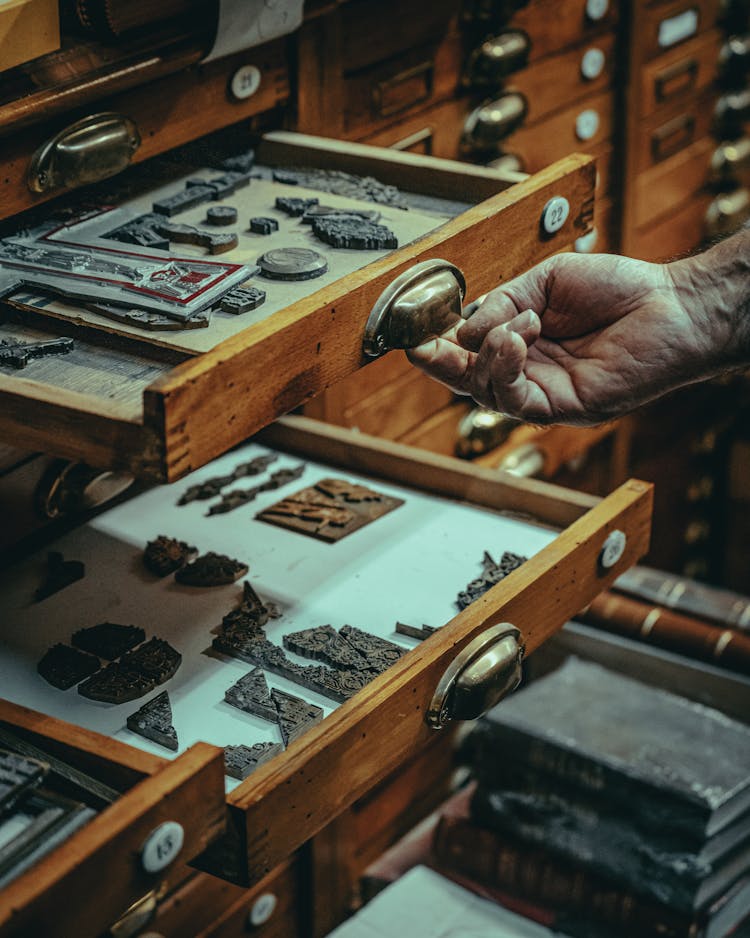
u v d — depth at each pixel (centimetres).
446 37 139
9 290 89
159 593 107
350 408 140
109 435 76
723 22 190
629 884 133
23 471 110
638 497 112
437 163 111
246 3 106
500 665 95
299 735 89
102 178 102
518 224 103
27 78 94
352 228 99
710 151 196
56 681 95
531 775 138
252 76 117
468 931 132
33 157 97
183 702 94
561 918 137
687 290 101
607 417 104
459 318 97
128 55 100
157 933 115
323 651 97
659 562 218
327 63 124
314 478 126
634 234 182
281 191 110
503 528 117
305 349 84
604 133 172
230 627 101
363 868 150
